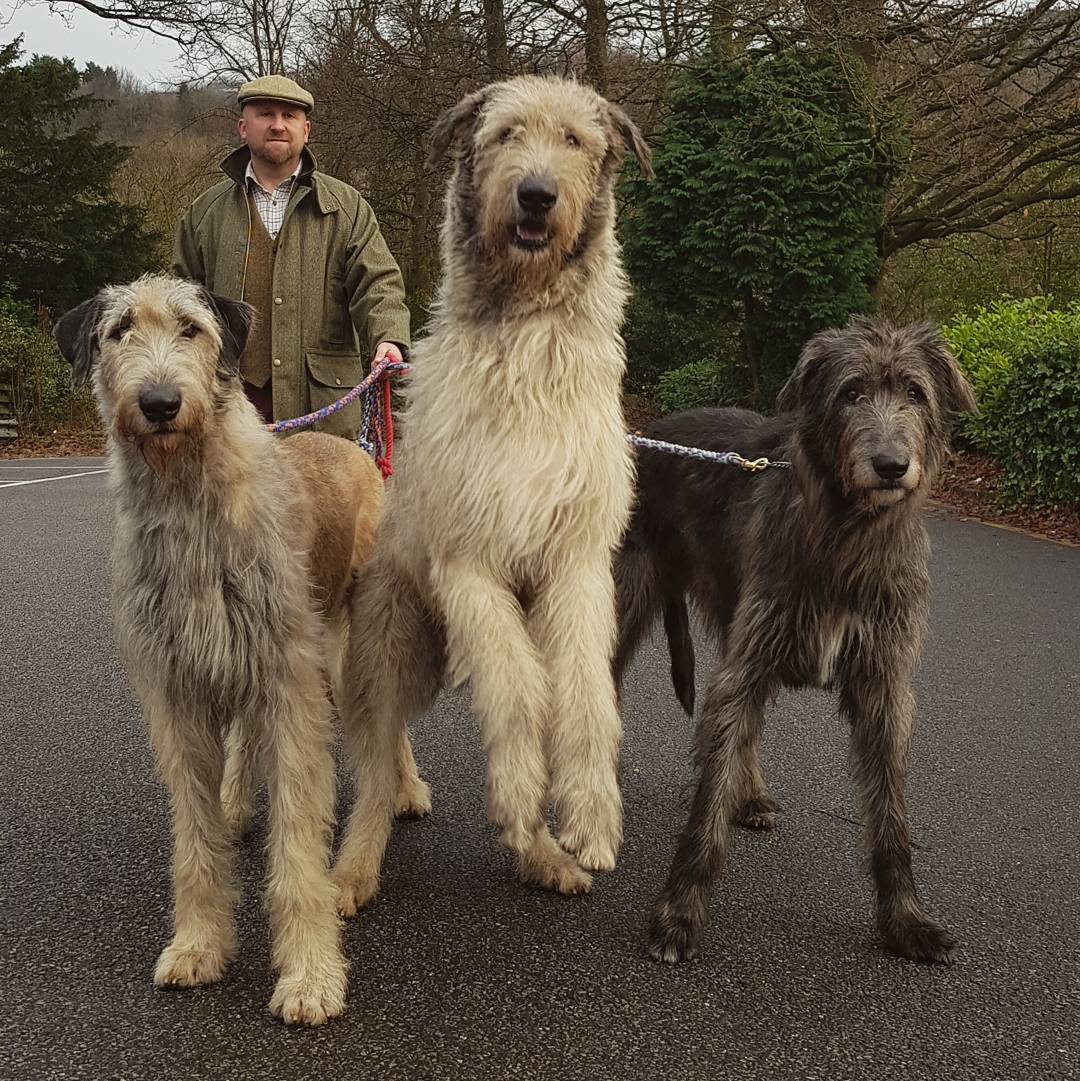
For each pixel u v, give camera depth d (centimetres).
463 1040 297
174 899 346
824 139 1611
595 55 1816
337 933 328
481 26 1928
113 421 331
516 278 346
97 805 448
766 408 1755
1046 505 1130
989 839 427
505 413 346
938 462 371
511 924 364
